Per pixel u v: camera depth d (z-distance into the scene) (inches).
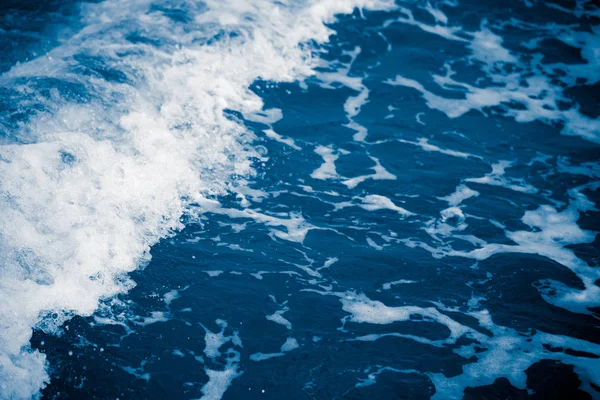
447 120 312.0
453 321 212.2
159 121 275.1
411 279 227.9
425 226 252.2
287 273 227.3
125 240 226.8
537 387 190.7
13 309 197.5
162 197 245.8
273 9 362.0
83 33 325.1
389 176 275.7
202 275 223.3
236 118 292.4
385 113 312.8
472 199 267.0
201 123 282.5
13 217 217.0
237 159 271.6
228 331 204.5
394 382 190.7
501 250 242.4
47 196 227.0
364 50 355.9
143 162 252.2
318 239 242.8
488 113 319.3
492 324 211.8
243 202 254.4
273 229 244.8
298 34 353.7
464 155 291.1
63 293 205.9
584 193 273.9
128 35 323.9
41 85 277.3
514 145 299.7
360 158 283.9
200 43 325.7
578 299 222.4
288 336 204.1
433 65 351.6
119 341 197.0
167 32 329.4
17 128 251.8
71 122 260.8
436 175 278.5
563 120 318.7
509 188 274.2
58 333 196.2
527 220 258.2
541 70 354.3
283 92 315.6
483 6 403.5
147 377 187.3
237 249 234.8
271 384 188.1
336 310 214.5
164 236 234.7
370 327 208.8
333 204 259.1
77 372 186.4
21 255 209.3
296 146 285.0
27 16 337.4
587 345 205.3
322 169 275.6
